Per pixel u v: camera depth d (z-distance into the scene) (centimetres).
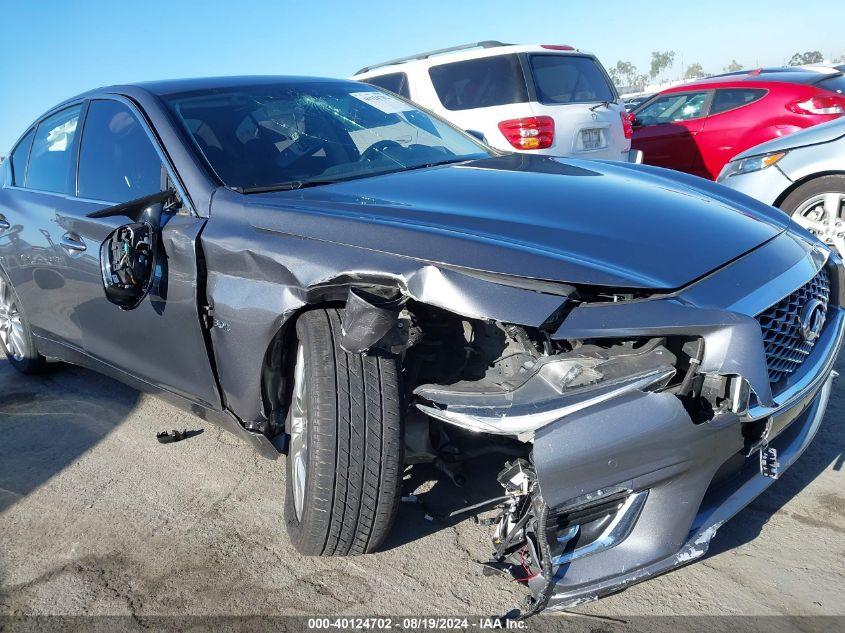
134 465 340
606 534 211
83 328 364
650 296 204
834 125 503
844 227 498
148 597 246
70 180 370
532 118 664
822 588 226
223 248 262
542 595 205
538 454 200
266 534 276
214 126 316
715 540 254
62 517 301
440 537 264
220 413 287
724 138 800
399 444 227
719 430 204
